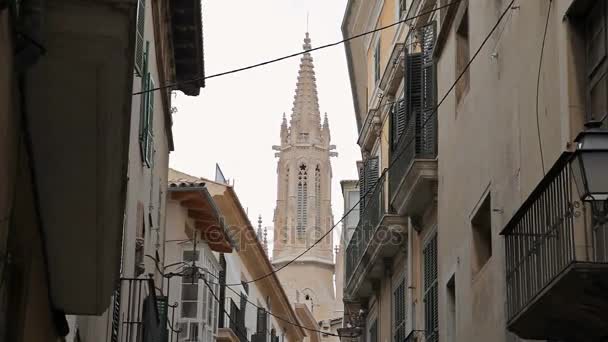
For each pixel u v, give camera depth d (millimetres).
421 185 25078
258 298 63125
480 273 20156
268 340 65875
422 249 27078
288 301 70625
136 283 25578
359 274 33562
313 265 150125
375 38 36094
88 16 9883
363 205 34250
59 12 9867
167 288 35594
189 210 41406
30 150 11430
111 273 14016
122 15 9883
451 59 23562
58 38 9969
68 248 13320
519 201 17594
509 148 18422
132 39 10211
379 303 33250
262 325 62250
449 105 23703
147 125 25266
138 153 24062
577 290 12055
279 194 157625
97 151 11430
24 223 12078
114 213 12719
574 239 12148
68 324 16031
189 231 42031
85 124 11023
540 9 16562
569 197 12352
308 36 168125
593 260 11891
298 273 148875
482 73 20750
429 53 26047
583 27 15133
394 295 30781
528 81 17219
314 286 148375
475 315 20406
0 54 8992
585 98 14922
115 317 21922
